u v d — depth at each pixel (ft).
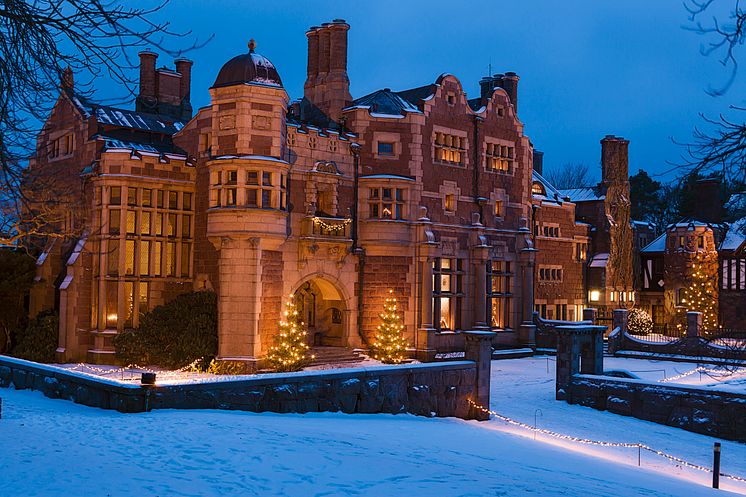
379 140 128.16
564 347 101.45
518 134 150.61
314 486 39.65
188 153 121.29
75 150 123.54
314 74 138.72
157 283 114.83
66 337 116.06
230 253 106.11
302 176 117.08
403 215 128.06
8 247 128.26
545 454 63.36
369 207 126.31
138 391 61.21
